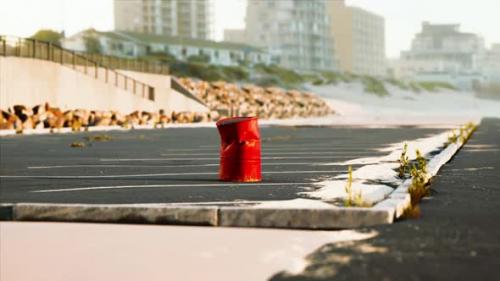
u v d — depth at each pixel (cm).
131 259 584
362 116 8731
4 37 3694
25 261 584
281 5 18262
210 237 664
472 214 757
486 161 1490
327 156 1678
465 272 510
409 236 639
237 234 676
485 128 3609
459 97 16012
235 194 912
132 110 4938
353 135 3002
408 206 780
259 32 18462
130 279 527
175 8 17462
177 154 1838
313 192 913
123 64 5275
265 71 14000
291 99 8775
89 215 755
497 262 538
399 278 497
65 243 646
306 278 509
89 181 1120
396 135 2947
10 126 3356
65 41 12000
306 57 18612
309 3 18725
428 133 3131
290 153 1822
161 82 5647
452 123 4694
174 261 575
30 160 1623
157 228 714
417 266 529
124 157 1722
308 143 2366
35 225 739
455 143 1923
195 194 917
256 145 1096
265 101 7688
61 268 561
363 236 644
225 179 1106
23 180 1143
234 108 6719
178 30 17600
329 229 697
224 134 1105
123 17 16638
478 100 15900
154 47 12638
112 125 4319
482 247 590
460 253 569
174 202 834
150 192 946
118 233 689
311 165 1407
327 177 1138
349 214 695
